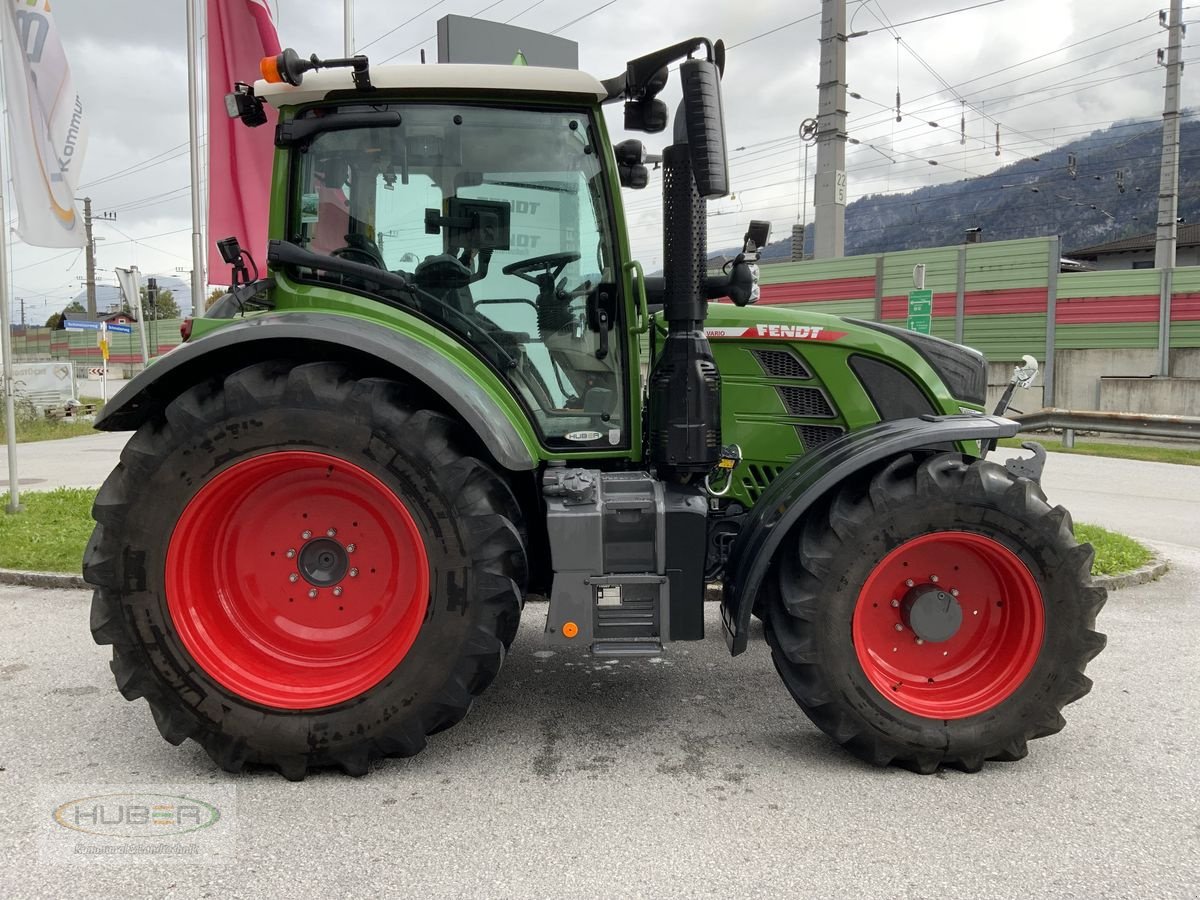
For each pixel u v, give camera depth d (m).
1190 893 2.22
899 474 2.95
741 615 2.88
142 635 2.80
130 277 12.82
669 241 3.08
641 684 3.78
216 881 2.28
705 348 3.12
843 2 17.56
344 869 2.33
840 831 2.52
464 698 2.84
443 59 4.27
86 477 10.89
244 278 3.48
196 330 3.01
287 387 2.79
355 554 2.98
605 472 3.29
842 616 2.87
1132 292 17.30
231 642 2.94
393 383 2.85
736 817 2.61
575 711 3.47
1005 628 3.01
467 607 2.81
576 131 3.17
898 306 19.92
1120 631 4.56
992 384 18.84
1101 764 2.99
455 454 2.81
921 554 2.99
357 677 2.88
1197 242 36.47
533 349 3.24
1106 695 3.64
